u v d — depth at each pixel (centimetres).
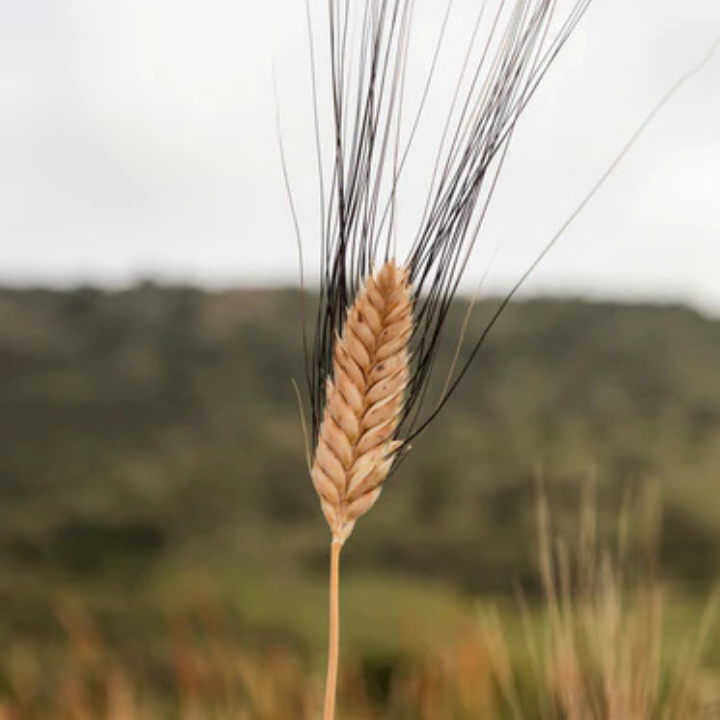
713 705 257
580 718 245
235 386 3388
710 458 2141
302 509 2544
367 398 145
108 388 3328
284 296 3981
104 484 2597
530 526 2069
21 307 3862
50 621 1596
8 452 2889
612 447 2314
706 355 3350
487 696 378
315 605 1572
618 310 3675
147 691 518
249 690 475
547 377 3170
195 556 2180
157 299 3972
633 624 251
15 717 509
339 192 147
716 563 1361
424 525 2150
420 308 146
